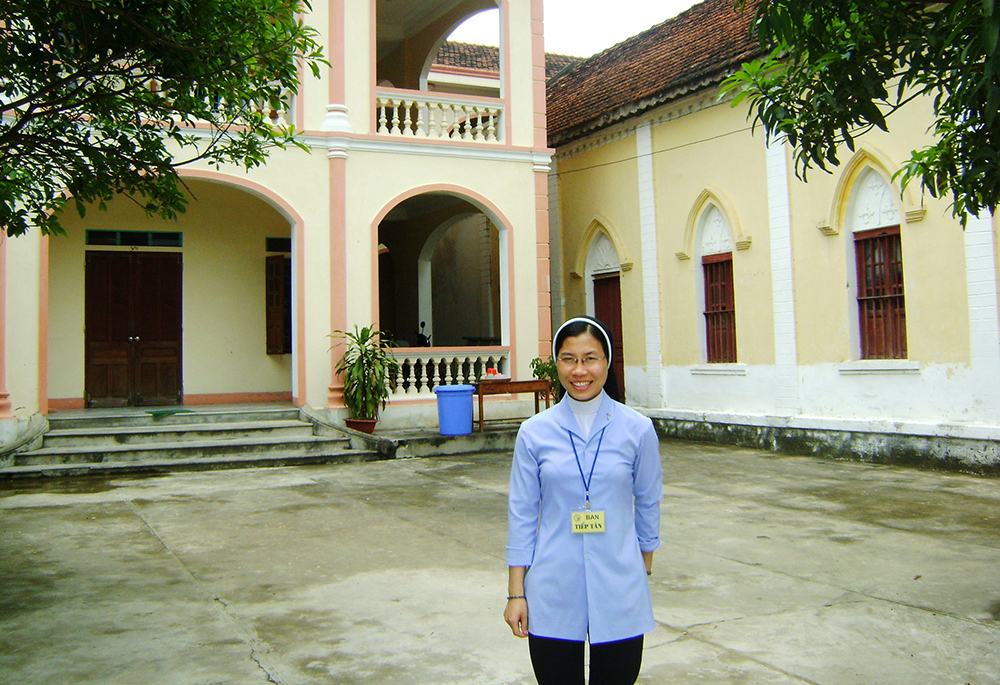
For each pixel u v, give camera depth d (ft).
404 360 43.14
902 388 33.42
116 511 25.62
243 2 16.62
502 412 44.98
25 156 17.35
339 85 41.60
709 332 42.91
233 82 17.58
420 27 52.75
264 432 38.19
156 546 21.27
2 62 15.66
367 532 22.86
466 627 15.08
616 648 8.42
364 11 42.60
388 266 65.92
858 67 14.42
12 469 31.53
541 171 46.03
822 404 36.65
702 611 15.92
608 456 8.65
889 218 33.99
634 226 46.85
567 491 8.57
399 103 43.47
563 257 52.95
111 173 17.51
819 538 21.65
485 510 25.81
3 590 17.43
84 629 15.01
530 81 46.11
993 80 12.57
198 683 12.59
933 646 14.02
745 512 25.03
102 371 44.04
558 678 8.43
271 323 46.65
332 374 41.09
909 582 17.66
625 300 47.91
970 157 15.10
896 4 14.02
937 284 32.01
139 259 45.03
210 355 46.16
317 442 37.11
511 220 45.19
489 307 59.52
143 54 16.37
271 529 23.22
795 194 37.55
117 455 33.88
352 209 41.78
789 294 37.81
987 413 30.45
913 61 13.96
